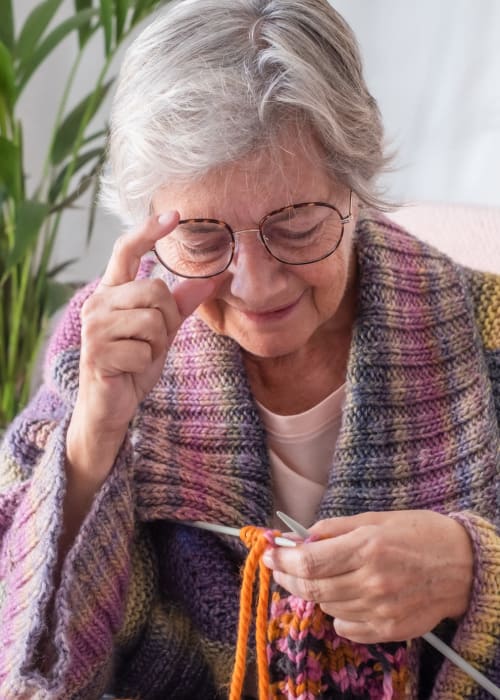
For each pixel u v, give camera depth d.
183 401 1.00
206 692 1.01
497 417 0.98
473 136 1.70
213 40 0.77
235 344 1.00
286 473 1.00
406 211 1.29
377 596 0.79
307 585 0.81
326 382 1.01
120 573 0.91
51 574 0.87
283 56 0.75
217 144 0.74
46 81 1.97
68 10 1.98
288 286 0.83
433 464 0.95
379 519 0.83
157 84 0.77
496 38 1.63
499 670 0.86
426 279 1.00
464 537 0.85
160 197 0.82
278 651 0.87
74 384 1.01
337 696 0.87
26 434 1.01
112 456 0.91
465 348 0.99
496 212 1.24
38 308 1.71
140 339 0.86
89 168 1.98
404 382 0.97
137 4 1.52
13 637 0.87
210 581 0.95
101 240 2.04
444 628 0.93
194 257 0.83
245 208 0.78
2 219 1.65
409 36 1.71
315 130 0.78
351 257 1.00
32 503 0.91
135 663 1.00
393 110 1.76
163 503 0.96
